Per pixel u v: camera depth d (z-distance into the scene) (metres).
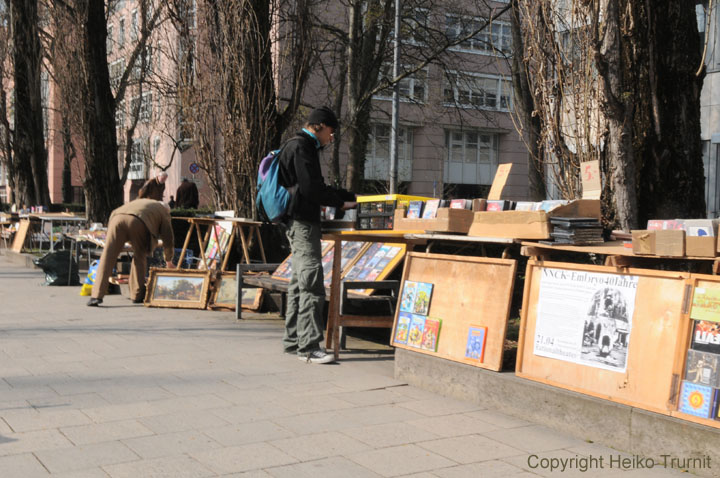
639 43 6.38
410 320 5.70
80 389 5.25
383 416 4.71
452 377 5.21
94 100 16.00
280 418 4.61
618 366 4.21
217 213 10.86
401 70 23.67
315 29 19.11
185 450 3.95
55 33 21.81
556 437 4.34
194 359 6.38
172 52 11.75
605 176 6.10
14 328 7.86
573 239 4.53
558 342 4.58
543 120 6.36
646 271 4.17
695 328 3.89
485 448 4.11
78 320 8.49
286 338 6.73
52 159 55.84
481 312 5.16
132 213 9.79
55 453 3.86
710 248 3.87
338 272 6.55
